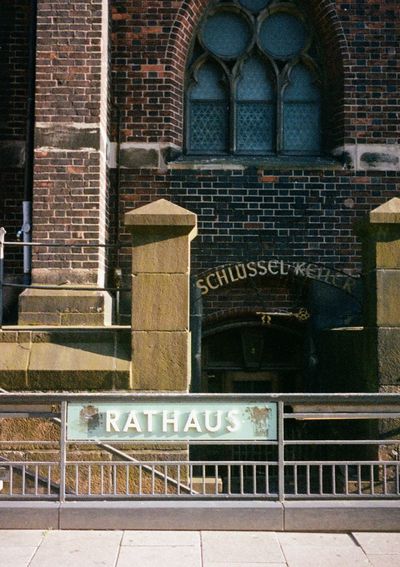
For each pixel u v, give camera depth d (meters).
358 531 5.36
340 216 9.16
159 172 9.13
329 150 9.52
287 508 5.37
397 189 9.20
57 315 7.90
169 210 6.54
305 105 9.73
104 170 8.55
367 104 9.27
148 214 6.50
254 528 5.36
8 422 6.59
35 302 7.91
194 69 9.65
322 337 8.74
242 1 9.66
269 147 9.66
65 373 6.51
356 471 7.23
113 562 4.69
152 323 6.54
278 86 9.64
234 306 9.15
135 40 9.22
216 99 9.67
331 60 9.49
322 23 9.45
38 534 5.24
